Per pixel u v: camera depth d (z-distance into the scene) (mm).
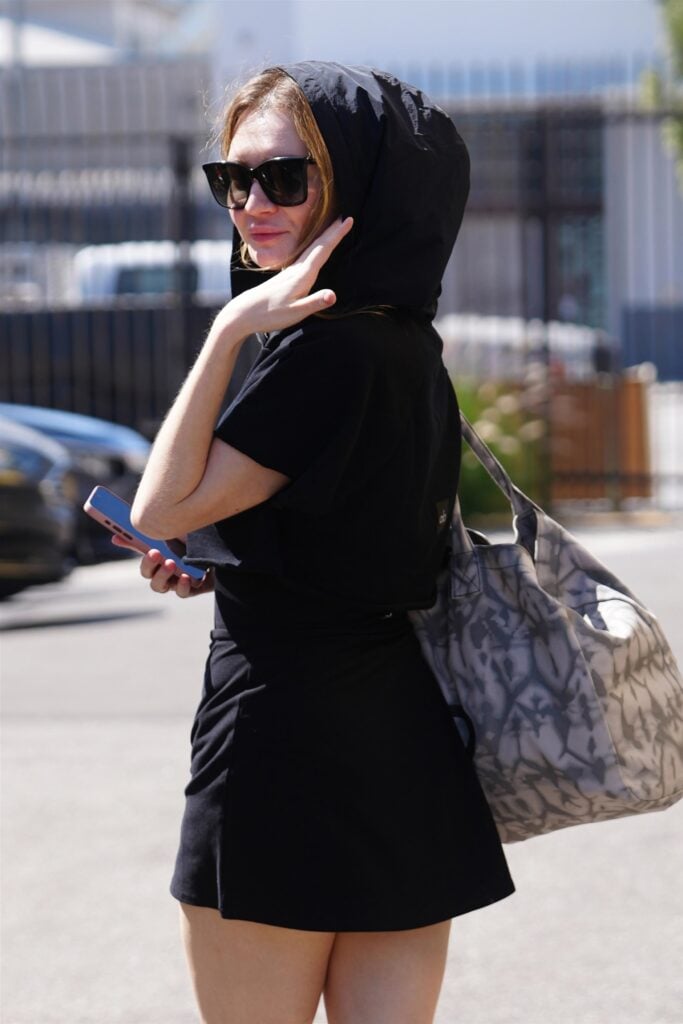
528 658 3629
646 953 6270
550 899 6906
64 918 6773
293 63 3559
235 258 3709
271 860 3367
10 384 21125
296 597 3389
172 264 23016
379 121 3357
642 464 20531
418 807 3457
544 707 3602
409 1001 3518
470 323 24047
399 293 3381
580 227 30750
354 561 3383
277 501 3303
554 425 20250
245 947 3461
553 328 24406
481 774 3676
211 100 3994
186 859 3492
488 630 3658
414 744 3480
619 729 3629
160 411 20766
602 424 20422
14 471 13750
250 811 3375
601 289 31141
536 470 19688
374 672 3441
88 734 9875
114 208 23250
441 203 3443
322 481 3270
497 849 3592
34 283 23328
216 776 3426
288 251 3475
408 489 3424
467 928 6613
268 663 3389
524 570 3641
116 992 6004
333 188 3383
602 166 30188
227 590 3453
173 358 20594
